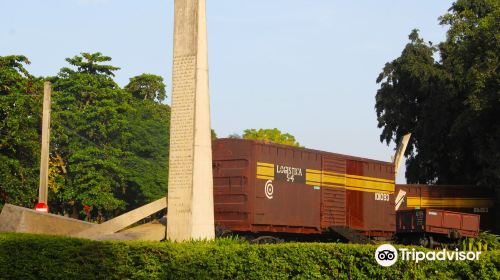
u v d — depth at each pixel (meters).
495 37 38.12
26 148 40.22
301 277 11.97
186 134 16.02
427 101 50.00
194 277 12.33
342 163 28.72
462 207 40.38
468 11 45.69
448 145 49.59
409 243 31.98
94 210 54.66
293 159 26.02
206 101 16.22
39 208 27.02
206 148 16.09
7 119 39.22
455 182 51.19
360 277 11.90
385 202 31.23
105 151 49.81
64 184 49.03
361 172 29.89
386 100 54.94
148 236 16.23
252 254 12.20
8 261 13.36
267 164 24.73
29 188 39.47
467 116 41.16
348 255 12.00
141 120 57.41
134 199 55.28
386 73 55.41
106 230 16.58
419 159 53.09
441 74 48.59
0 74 40.66
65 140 49.25
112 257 12.88
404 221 31.95
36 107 41.72
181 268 12.42
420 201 40.41
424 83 50.41
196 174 15.82
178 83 16.31
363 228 29.64
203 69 16.23
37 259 13.25
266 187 24.58
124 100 55.00
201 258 12.39
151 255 12.71
